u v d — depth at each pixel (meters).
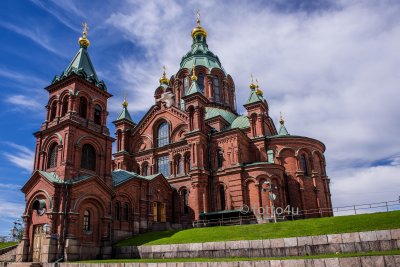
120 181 43.25
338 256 20.91
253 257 26.62
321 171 56.38
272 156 51.62
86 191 37.00
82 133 39.94
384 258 18.53
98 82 44.28
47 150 39.94
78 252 34.03
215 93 70.50
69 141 37.88
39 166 39.84
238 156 49.75
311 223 30.17
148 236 39.03
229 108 70.38
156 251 32.56
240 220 43.25
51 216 33.53
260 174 47.22
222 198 49.75
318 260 19.67
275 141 53.66
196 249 29.88
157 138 60.22
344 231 25.56
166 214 49.72
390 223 25.27
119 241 39.53
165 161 57.31
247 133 56.72
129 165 60.44
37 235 35.44
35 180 36.88
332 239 24.75
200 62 72.19
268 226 32.16
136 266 24.67
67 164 36.81
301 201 50.44
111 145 43.75
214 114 61.50
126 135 61.88
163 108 60.12
